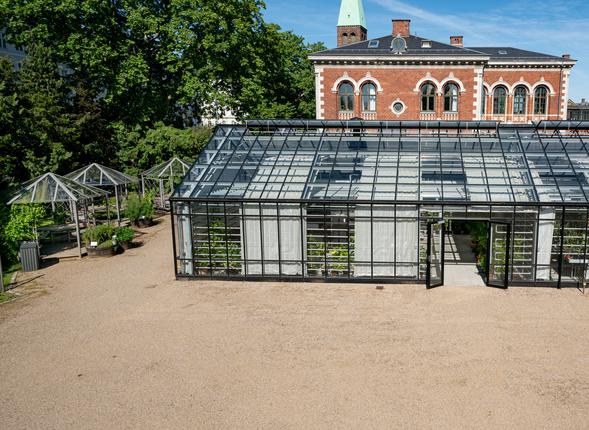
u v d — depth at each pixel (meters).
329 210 18.81
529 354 12.80
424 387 11.39
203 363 12.84
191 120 50.47
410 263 18.75
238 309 16.56
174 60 42.44
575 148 21.36
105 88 47.53
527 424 9.93
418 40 46.56
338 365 12.53
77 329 15.20
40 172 36.25
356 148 22.50
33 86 42.03
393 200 18.34
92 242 23.97
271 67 48.19
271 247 19.47
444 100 44.25
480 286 18.16
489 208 18.08
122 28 42.16
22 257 21.67
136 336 14.60
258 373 12.26
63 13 38.44
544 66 49.47
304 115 60.41
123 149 44.06
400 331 14.43
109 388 11.73
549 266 18.03
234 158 22.25
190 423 10.27
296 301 17.14
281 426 10.07
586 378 11.57
